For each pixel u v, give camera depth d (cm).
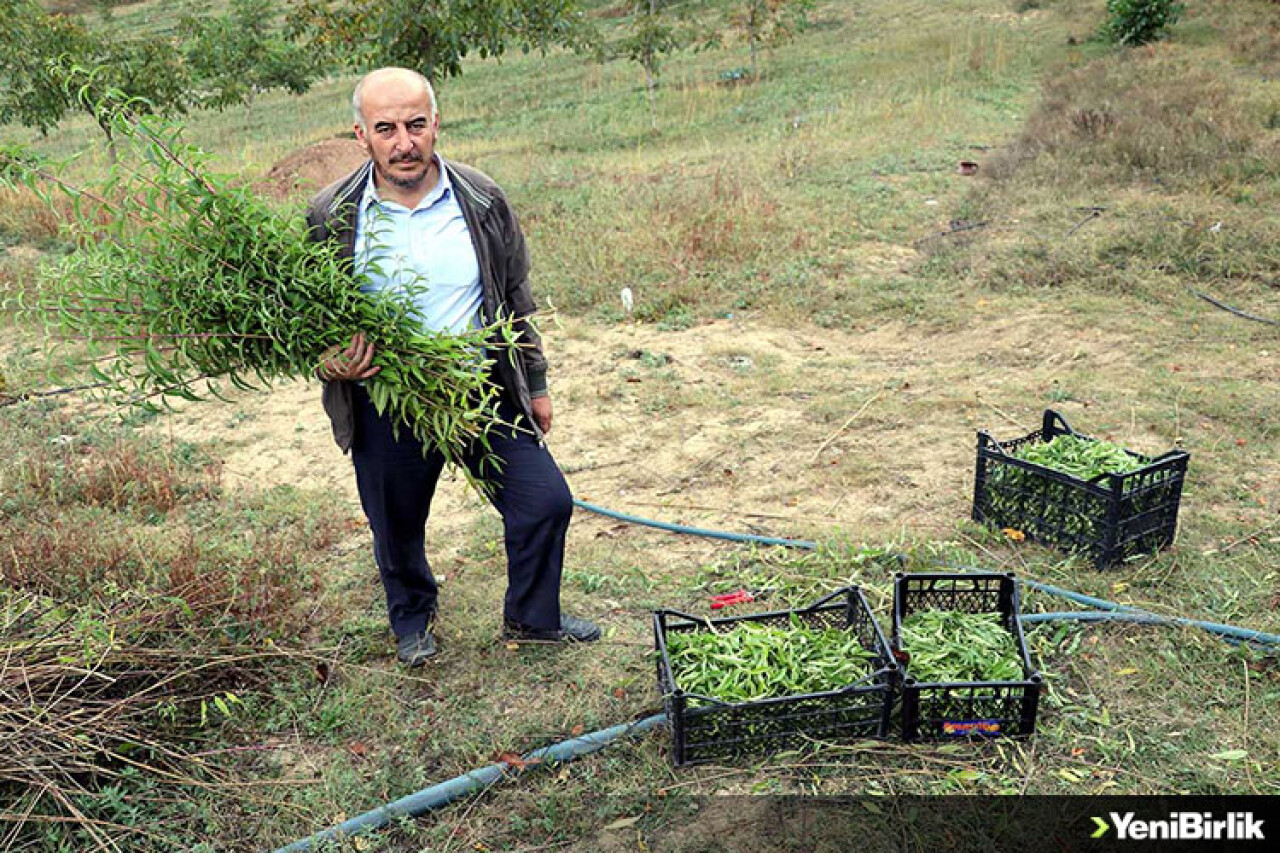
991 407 571
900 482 495
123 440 592
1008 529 436
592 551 447
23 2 1447
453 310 316
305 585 422
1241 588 384
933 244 875
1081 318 683
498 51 1170
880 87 1769
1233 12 1916
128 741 301
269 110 2566
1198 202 887
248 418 629
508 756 317
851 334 722
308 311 288
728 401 606
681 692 299
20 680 303
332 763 321
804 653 324
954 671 313
